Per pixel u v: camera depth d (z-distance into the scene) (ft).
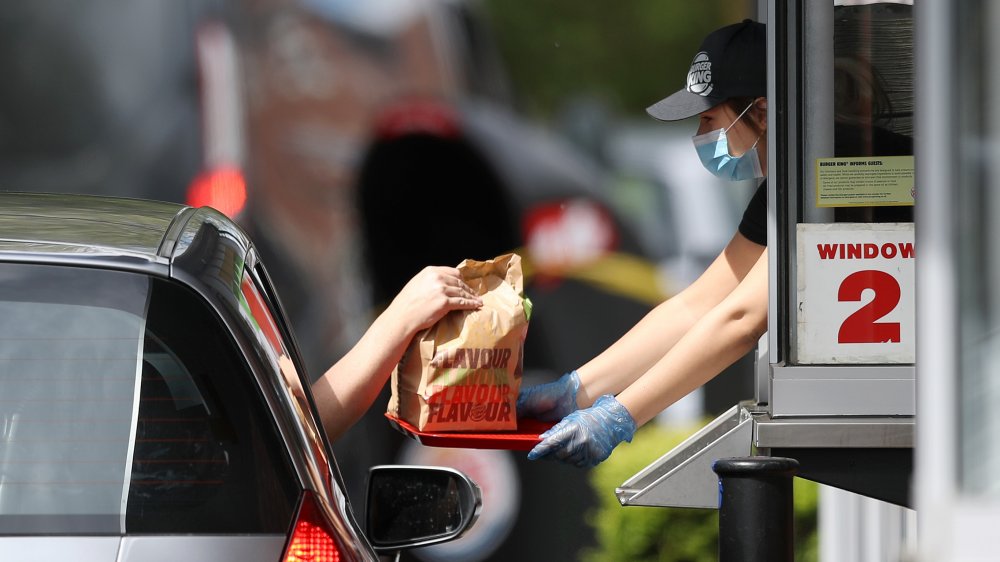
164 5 102.06
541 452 43.83
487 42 111.55
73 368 28.17
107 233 31.07
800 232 44.09
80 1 101.55
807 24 45.03
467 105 104.47
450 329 43.96
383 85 102.27
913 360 43.80
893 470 43.29
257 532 27.45
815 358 43.96
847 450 43.37
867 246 44.01
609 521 76.79
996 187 28.53
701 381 46.44
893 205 45.19
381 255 95.50
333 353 94.53
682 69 141.49
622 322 90.27
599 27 137.80
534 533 80.64
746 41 48.57
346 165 98.58
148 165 101.35
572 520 80.64
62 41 101.60
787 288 44.47
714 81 48.16
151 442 27.81
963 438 28.86
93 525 26.99
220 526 27.35
